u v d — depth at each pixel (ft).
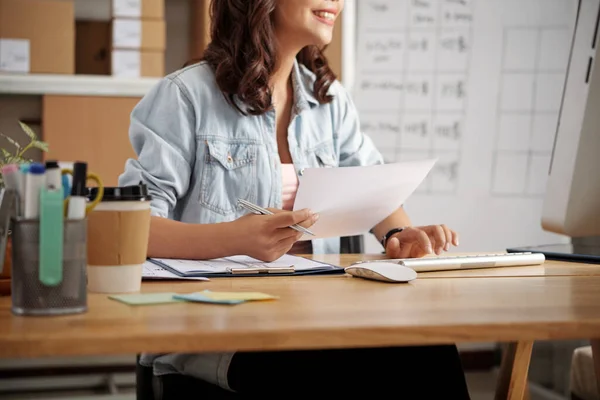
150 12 10.13
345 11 10.68
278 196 5.99
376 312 3.02
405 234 5.18
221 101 5.91
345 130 6.70
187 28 11.36
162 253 4.68
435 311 3.06
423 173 5.06
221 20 6.01
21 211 2.95
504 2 11.41
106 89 10.07
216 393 4.14
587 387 5.24
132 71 10.13
